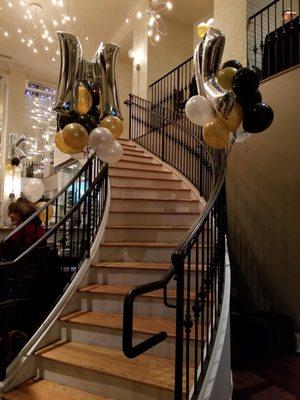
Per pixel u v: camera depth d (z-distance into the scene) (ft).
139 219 13.56
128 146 22.67
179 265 5.42
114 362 7.43
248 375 9.18
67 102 9.72
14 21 26.55
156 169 19.47
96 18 27.14
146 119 24.12
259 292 12.94
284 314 11.91
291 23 13.44
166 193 16.22
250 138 13.78
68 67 9.86
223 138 8.76
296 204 11.84
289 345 11.00
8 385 7.49
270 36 14.29
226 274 9.29
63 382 7.64
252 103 8.37
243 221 13.88
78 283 9.95
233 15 17.11
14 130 32.63
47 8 25.21
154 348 7.68
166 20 26.30
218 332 7.37
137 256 11.29
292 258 11.83
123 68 33.73
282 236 12.25
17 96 33.22
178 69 22.77
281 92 12.73
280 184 12.47
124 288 9.91
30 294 9.62
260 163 13.32
